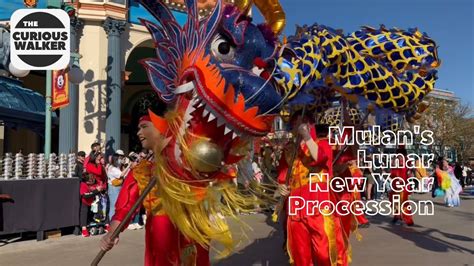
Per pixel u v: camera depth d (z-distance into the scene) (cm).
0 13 1359
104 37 1420
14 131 1733
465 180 2761
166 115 310
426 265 604
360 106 480
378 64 484
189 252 338
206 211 310
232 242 318
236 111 271
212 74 277
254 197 325
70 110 1323
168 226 336
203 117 289
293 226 457
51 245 755
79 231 852
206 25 292
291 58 382
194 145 289
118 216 334
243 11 299
